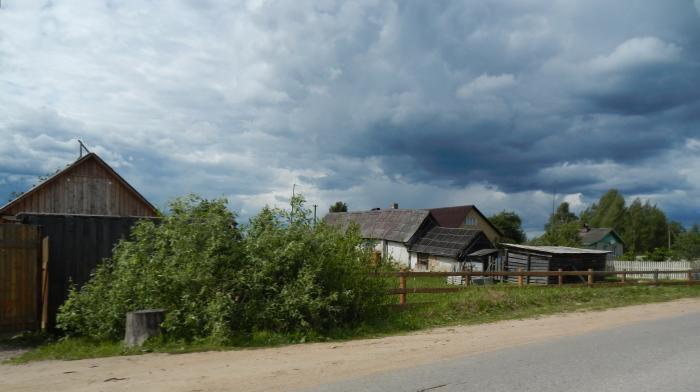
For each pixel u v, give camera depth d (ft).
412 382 19.13
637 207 250.57
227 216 33.30
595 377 19.93
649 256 142.20
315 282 33.09
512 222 220.84
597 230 191.31
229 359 24.11
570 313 43.70
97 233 36.99
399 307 40.91
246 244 32.60
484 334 32.14
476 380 19.42
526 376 20.04
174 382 19.33
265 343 28.60
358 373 20.74
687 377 20.06
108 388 18.53
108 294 30.99
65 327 30.14
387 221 142.00
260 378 19.92
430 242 122.11
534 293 50.57
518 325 36.52
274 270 32.27
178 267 30.91
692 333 31.45
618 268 118.01
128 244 32.50
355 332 32.91
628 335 30.73
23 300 32.58
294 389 18.16
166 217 32.76
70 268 35.70
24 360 24.90
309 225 35.68
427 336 31.78
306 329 30.91
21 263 32.65
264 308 30.81
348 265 35.19
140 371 21.42
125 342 27.61
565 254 90.99
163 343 27.66
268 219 34.81
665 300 56.39
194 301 29.84
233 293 31.37
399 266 47.83
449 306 42.32
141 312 27.78
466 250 110.93
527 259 95.20
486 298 45.01
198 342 28.04
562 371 20.93
